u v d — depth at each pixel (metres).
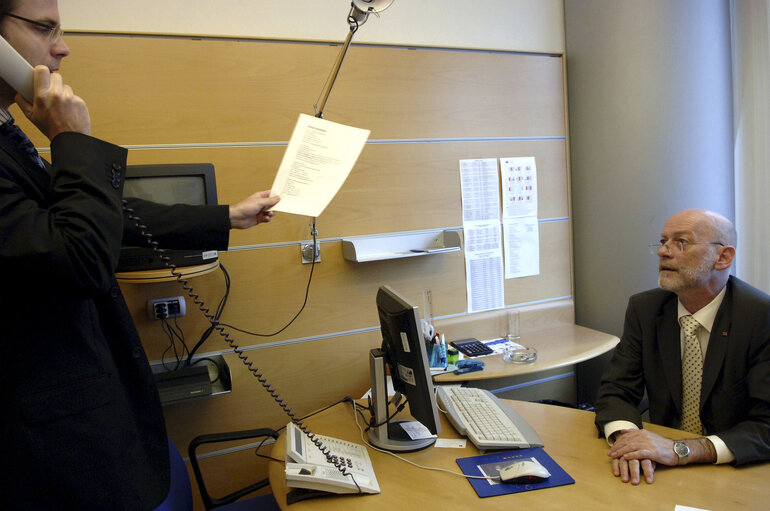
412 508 1.11
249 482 2.23
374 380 1.41
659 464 1.25
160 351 2.10
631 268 2.65
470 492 1.16
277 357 2.28
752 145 2.43
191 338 2.14
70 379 0.83
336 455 1.27
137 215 1.18
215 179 1.94
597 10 2.66
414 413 1.35
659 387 1.58
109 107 1.99
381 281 2.45
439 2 2.56
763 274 2.42
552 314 2.84
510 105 2.70
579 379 2.95
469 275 2.64
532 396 2.82
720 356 1.44
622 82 2.59
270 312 2.25
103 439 0.86
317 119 1.34
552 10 2.82
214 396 2.14
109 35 1.98
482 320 2.67
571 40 2.83
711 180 2.47
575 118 2.86
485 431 1.39
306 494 1.16
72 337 0.84
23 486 0.79
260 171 2.20
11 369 0.79
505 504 1.11
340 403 1.75
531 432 1.41
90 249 0.77
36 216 0.76
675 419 1.57
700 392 1.49
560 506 1.09
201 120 2.11
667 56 2.46
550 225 2.84
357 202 2.38
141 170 1.83
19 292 0.79
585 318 2.91
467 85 2.59
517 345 2.47
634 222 2.61
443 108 2.54
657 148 2.52
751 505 1.07
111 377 0.89
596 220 2.79
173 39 2.05
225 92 2.13
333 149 1.32
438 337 2.23
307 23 2.30
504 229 2.71
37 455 0.80
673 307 1.59
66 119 0.83
